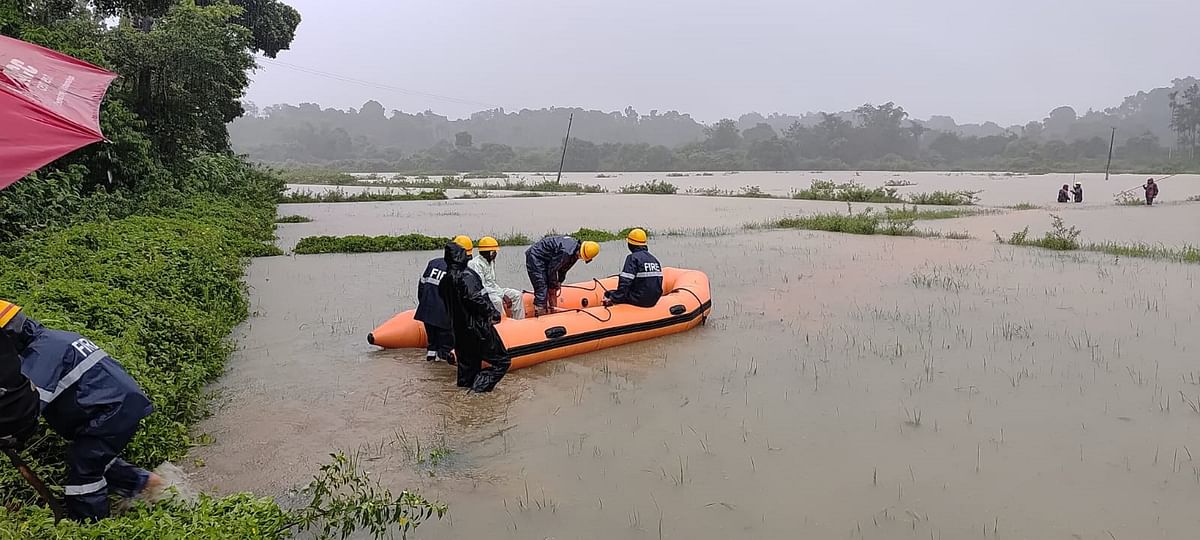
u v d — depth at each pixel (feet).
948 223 86.28
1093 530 16.48
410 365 28.19
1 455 15.46
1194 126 362.94
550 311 32.37
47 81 15.06
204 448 20.67
